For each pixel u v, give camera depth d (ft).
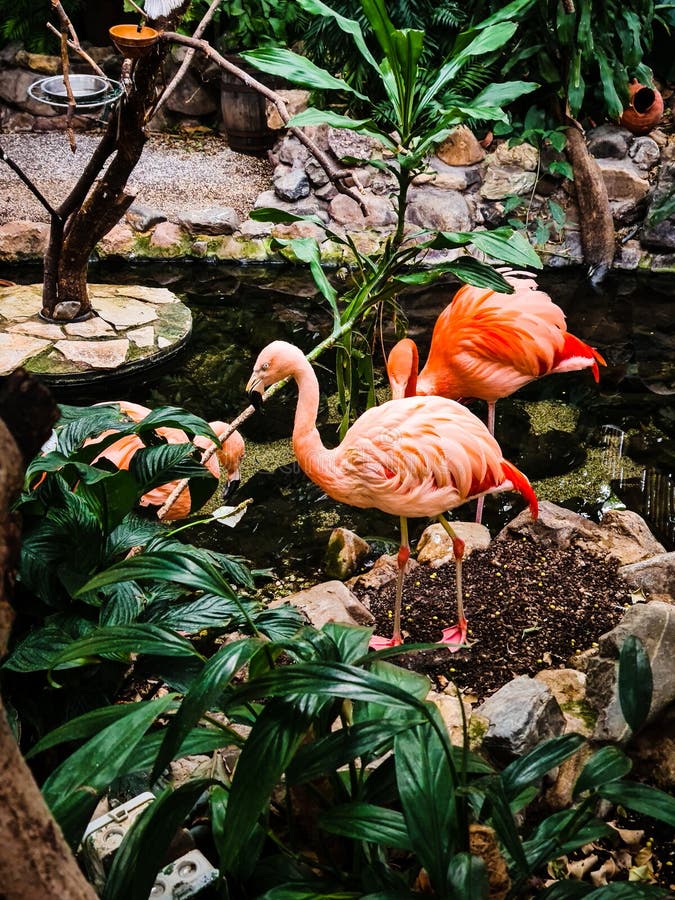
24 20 27.91
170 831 6.07
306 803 8.18
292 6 26.76
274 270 23.16
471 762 6.75
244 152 26.81
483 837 7.16
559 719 9.97
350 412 15.30
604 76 23.77
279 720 6.05
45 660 7.89
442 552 13.43
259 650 6.70
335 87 11.66
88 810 5.78
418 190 24.08
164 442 9.64
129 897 6.17
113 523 8.66
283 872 6.72
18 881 4.68
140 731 6.00
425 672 11.23
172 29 13.91
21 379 4.83
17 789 4.61
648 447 16.74
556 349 14.64
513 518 14.71
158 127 28.09
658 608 10.16
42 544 8.54
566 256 23.57
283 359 11.90
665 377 19.03
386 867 6.70
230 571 8.77
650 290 22.82
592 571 12.90
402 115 12.10
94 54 28.14
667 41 26.89
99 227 18.34
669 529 14.67
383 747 7.30
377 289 13.15
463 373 14.79
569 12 22.54
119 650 6.41
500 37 11.93
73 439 9.18
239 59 26.07
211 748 6.51
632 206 23.80
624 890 6.13
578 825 6.66
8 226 22.68
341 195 24.03
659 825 9.35
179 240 23.44
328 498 15.46
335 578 13.65
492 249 11.63
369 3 10.95
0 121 27.71
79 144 27.07
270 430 17.11
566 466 16.15
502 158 24.31
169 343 19.03
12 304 20.06
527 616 12.10
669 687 9.53
